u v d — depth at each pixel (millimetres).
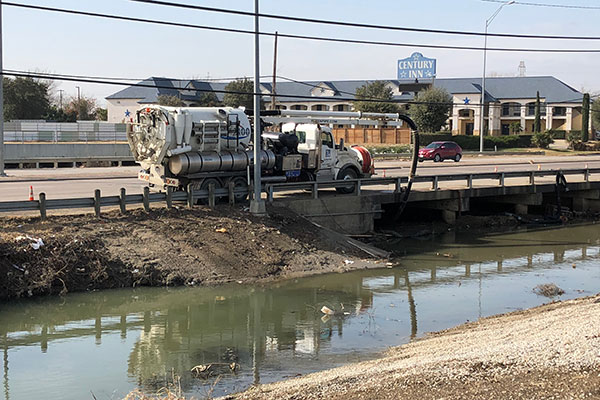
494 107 91875
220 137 22578
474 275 21281
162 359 12938
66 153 45000
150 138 21906
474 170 40812
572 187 34094
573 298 18359
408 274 21156
